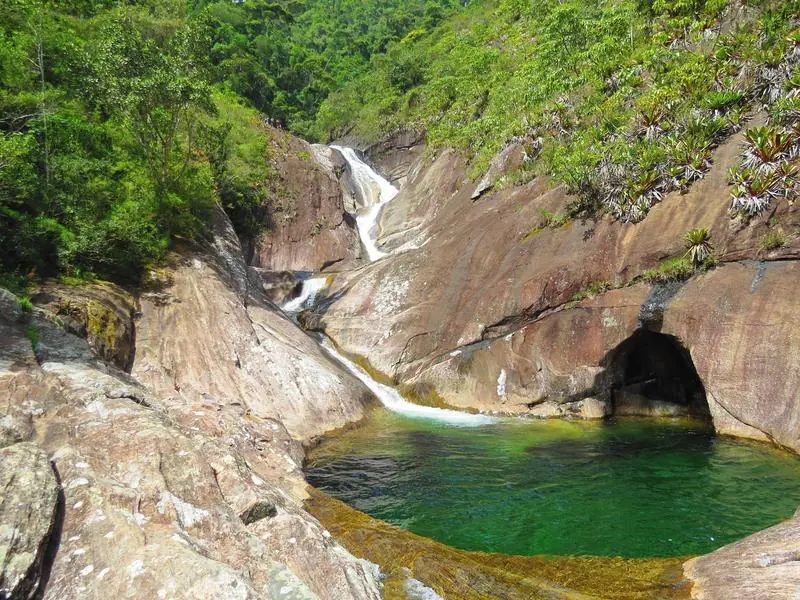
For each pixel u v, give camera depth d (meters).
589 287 15.22
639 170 15.23
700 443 12.17
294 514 7.06
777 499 9.05
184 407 10.45
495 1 47.16
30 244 12.12
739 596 5.72
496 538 8.05
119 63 15.74
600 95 20.08
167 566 4.58
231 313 15.54
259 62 54.94
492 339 16.64
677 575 6.68
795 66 13.20
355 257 28.03
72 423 6.99
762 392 11.49
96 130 17.58
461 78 36.44
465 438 13.18
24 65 15.92
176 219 17.86
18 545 4.41
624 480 10.22
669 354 15.16
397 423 14.64
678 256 13.74
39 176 13.38
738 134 14.02
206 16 18.67
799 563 5.89
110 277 14.38
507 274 17.28
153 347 13.18
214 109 17.95
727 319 12.30
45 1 21.00
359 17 86.12
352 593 5.86
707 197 13.77
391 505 9.28
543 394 15.17
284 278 23.64
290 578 5.26
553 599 6.16
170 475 6.27
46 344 9.23
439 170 30.27
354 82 53.59
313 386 14.51
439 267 19.81
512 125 24.17
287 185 29.47
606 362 14.58
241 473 7.32
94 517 5.11
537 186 19.56
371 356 18.52
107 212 14.89
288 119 53.00
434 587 6.52
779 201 12.19
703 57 16.12
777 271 11.95
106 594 4.38
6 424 6.41
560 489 9.88
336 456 11.85
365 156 42.25
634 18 22.38
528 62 28.83
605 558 7.30
